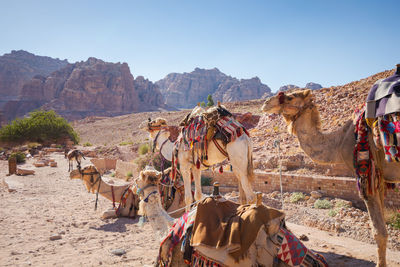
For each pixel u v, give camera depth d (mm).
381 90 4742
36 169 28688
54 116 68062
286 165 14484
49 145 62531
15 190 16250
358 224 8273
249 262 3725
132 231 8648
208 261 3898
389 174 4875
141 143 39844
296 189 12281
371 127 4828
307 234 7691
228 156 6695
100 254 6641
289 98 5633
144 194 6016
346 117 16750
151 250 6875
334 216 9266
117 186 11000
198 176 7477
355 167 4957
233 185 14516
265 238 3834
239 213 4078
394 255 6211
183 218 4602
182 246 4246
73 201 13617
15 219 9992
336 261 5773
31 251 6832
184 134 7422
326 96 22031
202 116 7055
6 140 61656
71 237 8039
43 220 9945
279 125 20844
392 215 8570
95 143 91000
